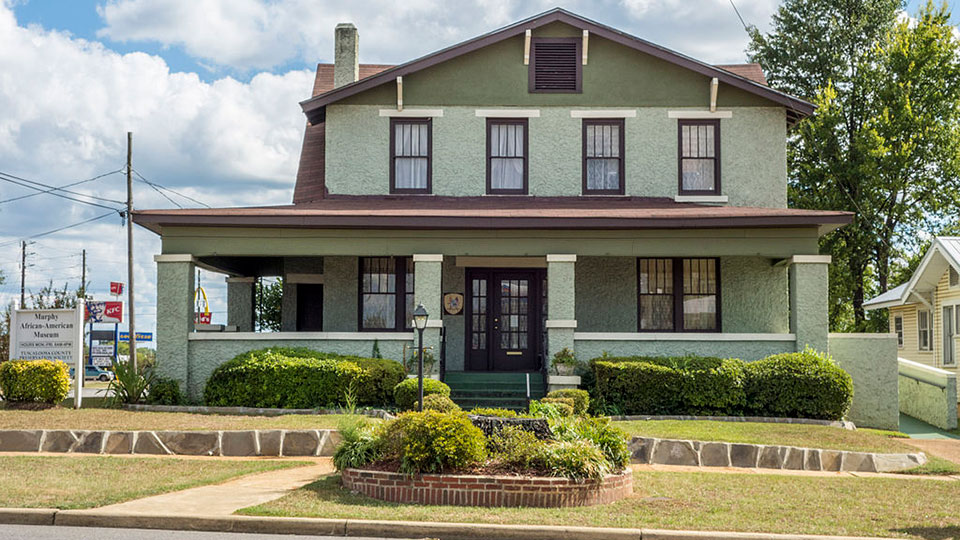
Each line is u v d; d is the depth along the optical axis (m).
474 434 10.58
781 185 21.09
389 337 18.64
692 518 9.35
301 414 16.52
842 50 35.84
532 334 21.31
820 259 18.28
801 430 15.47
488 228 18.47
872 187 32.56
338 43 24.58
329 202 20.62
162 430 14.03
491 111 21.31
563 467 10.25
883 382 18.47
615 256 19.69
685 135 21.33
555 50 21.42
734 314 20.55
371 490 10.29
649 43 21.03
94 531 8.70
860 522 9.36
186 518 8.91
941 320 25.20
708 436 14.47
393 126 21.41
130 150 34.50
